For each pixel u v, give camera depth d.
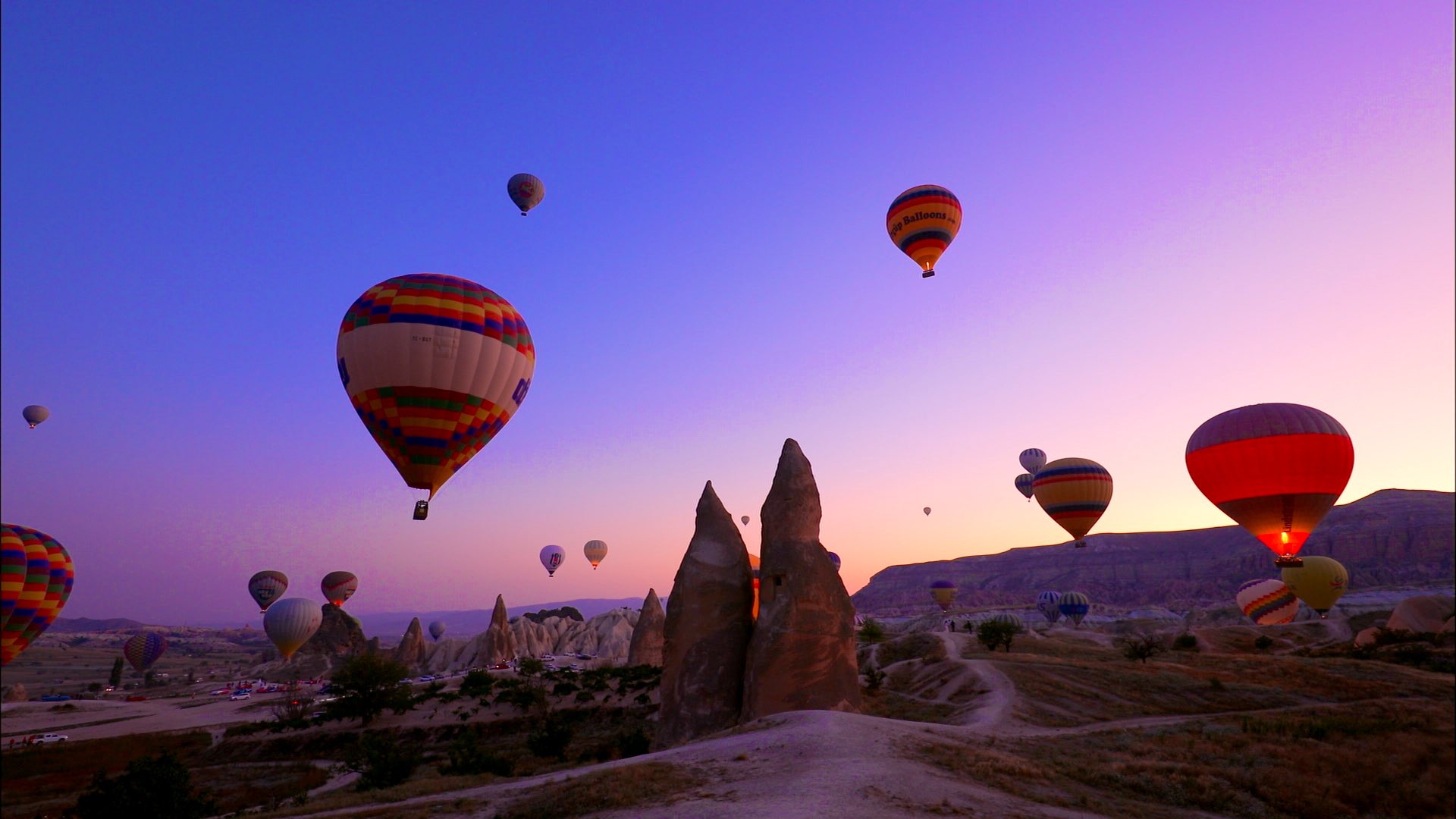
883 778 20.80
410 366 34.44
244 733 67.12
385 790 28.19
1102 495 68.88
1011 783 22.38
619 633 173.88
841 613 41.59
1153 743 32.84
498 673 125.94
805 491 43.97
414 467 35.78
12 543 59.59
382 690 66.50
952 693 51.62
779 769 22.22
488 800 22.55
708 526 46.75
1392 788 26.73
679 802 18.98
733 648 43.56
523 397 38.50
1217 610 160.50
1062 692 49.16
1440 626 85.81
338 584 162.88
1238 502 42.47
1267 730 36.38
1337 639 102.88
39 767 61.50
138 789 32.75
